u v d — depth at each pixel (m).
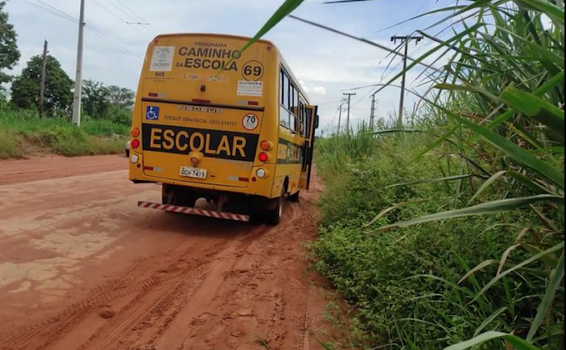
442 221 3.74
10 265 5.05
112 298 4.44
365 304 3.90
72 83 48.84
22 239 6.07
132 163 7.69
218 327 3.93
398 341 3.32
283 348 3.61
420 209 4.39
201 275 5.32
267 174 7.38
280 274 5.45
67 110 48.06
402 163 6.90
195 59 7.53
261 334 3.83
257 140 7.37
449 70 2.63
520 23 2.36
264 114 7.35
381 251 4.34
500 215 3.42
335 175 11.14
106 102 50.66
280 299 4.64
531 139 2.09
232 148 7.41
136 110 7.67
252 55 7.42
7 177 11.67
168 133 7.57
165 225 7.96
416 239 3.99
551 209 2.71
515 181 2.86
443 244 3.70
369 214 6.12
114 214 8.41
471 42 2.86
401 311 3.48
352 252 4.95
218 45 7.49
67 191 10.37
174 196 8.29
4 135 17.52
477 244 3.43
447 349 1.56
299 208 11.43
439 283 3.51
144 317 4.05
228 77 7.45
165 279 5.11
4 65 42.06
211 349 3.53
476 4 1.61
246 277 5.31
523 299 2.88
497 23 2.71
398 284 3.73
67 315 3.96
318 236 7.54
